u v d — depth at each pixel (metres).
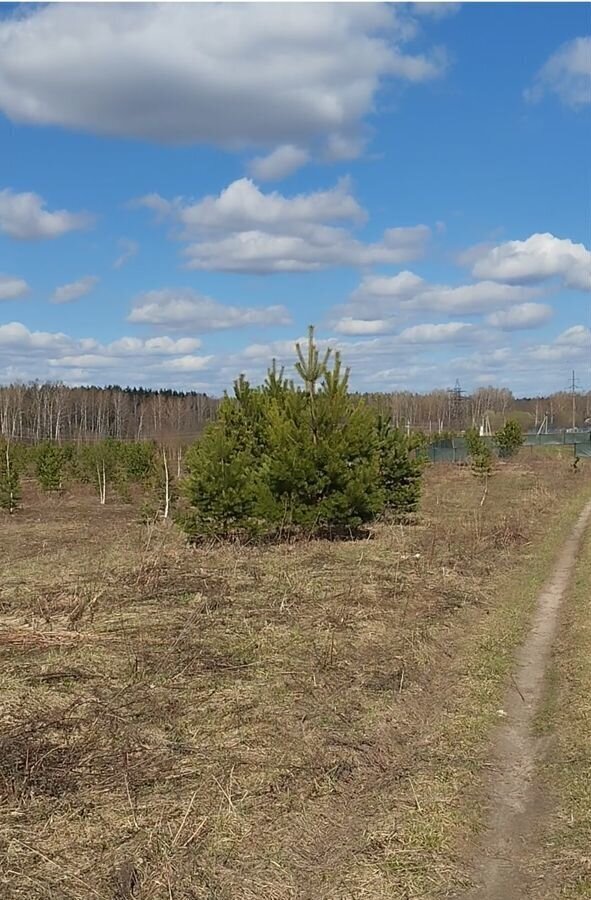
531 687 7.42
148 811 4.75
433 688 7.38
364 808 4.90
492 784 5.30
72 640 8.50
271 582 11.74
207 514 15.50
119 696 6.75
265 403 17.75
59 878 4.04
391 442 20.31
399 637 8.88
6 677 7.26
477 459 31.31
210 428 16.56
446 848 4.41
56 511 24.83
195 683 7.11
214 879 4.07
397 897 3.96
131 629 8.99
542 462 42.19
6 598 10.73
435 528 17.98
